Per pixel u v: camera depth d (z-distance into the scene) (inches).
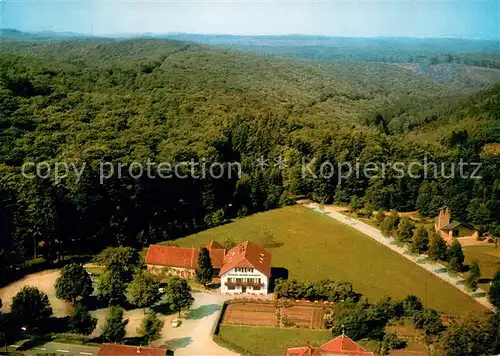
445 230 5841.5
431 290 4611.2
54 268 4862.2
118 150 5679.1
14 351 3462.1
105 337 3565.5
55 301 4197.8
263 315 4114.2
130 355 3329.2
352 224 6382.9
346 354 3186.5
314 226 6274.6
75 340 3629.4
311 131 7854.3
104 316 3986.2
